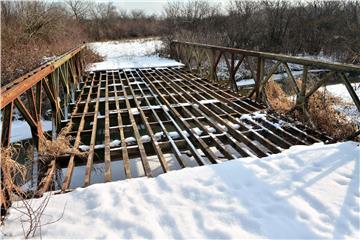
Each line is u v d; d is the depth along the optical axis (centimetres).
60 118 447
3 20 1114
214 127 396
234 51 593
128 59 1309
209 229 191
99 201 224
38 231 195
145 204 219
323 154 278
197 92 581
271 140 363
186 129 391
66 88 554
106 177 270
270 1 1802
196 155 310
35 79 303
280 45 1725
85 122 470
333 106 463
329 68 339
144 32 2467
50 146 322
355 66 297
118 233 191
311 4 1872
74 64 762
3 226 201
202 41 1412
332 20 1748
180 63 1107
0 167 215
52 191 256
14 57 809
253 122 404
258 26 1734
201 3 1880
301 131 361
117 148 336
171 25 1852
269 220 196
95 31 2364
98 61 1262
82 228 197
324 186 228
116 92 620
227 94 571
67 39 1348
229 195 225
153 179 254
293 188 229
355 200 210
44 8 1275
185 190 234
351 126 359
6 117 237
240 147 325
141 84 723
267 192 227
